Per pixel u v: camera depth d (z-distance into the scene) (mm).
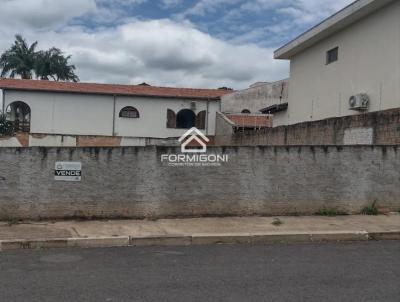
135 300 4988
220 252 7469
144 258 7031
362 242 8281
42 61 45938
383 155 10352
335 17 16938
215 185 9977
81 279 5812
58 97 34312
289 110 22781
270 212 10062
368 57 15906
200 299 5020
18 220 9633
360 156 10305
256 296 5113
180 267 6441
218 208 9977
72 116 34438
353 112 16828
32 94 33844
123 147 9836
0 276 5965
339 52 17922
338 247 7836
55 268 6398
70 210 9742
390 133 11430
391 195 10359
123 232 8539
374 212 10219
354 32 16875
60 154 9727
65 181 9734
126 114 35344
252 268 6367
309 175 10156
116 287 5461
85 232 8531
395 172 10367
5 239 7953
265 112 31062
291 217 9914
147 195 9852
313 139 15031
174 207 9898
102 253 7418
